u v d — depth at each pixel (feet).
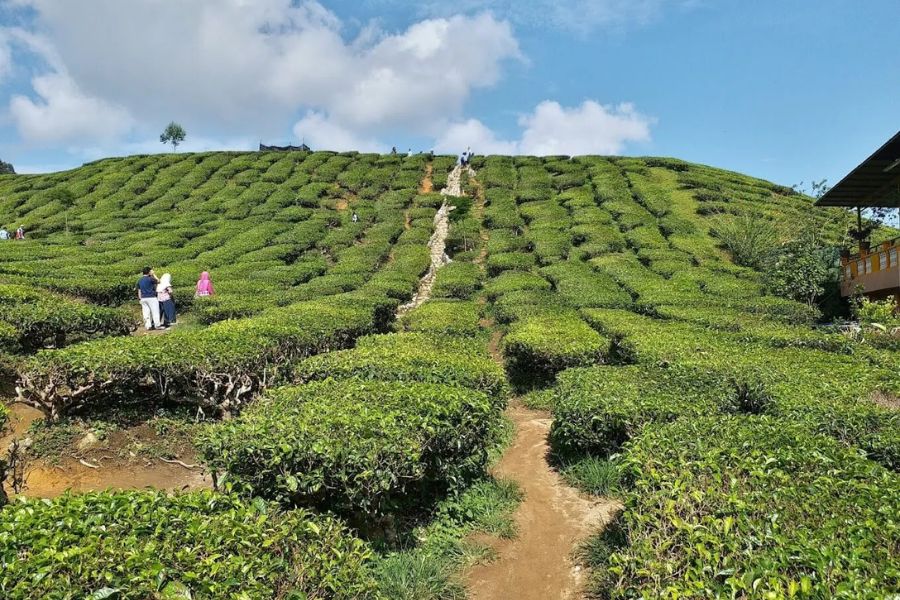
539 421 34.50
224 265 86.43
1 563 10.86
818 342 41.27
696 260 87.04
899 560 11.71
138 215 119.65
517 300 65.46
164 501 14.30
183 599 10.50
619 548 18.54
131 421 28.91
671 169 143.02
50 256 85.87
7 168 214.69
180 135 186.29
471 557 20.45
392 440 18.93
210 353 30.83
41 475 24.53
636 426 24.67
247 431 18.89
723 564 12.14
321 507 18.95
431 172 151.02
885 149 51.55
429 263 93.86
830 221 90.99
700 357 34.42
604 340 41.70
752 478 15.84
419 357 31.94
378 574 18.45
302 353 38.09
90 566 10.91
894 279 55.67
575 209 113.70
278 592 11.75
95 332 43.57
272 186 134.51
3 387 33.30
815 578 11.18
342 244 101.04
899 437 20.67
